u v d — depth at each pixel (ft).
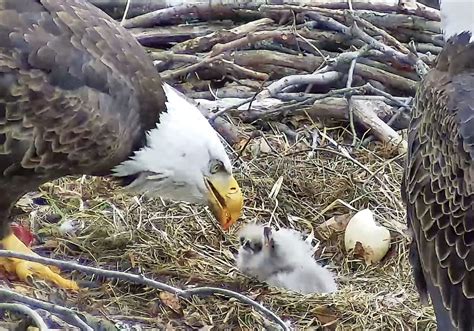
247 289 24.20
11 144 21.27
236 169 28.30
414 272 21.59
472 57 20.80
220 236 26.03
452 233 19.51
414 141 21.54
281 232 24.95
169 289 19.16
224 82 32.96
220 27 35.14
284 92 32.04
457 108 19.95
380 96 32.07
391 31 35.60
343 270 25.70
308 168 28.76
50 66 21.12
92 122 21.56
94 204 26.30
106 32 22.25
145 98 22.40
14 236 23.77
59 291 22.91
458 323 19.08
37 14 21.42
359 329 22.86
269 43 34.09
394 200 27.68
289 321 23.00
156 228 25.55
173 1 36.11
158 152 22.75
